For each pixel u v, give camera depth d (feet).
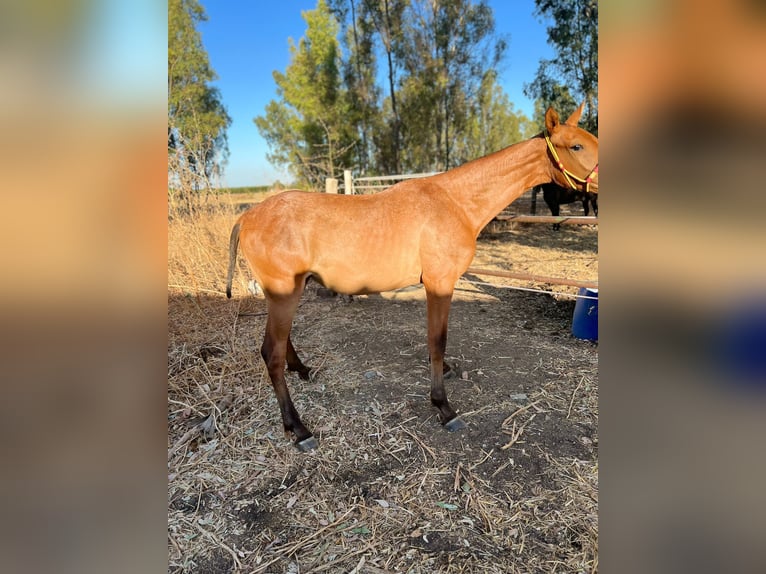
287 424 7.50
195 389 9.32
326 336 12.11
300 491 6.36
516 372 9.66
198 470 6.84
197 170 16.40
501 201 7.87
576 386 8.97
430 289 7.54
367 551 5.34
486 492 6.21
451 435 7.52
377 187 17.54
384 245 7.20
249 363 10.02
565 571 4.99
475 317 13.24
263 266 7.17
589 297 10.77
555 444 7.20
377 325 12.89
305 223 7.06
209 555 5.36
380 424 7.91
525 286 16.10
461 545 5.37
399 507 6.00
